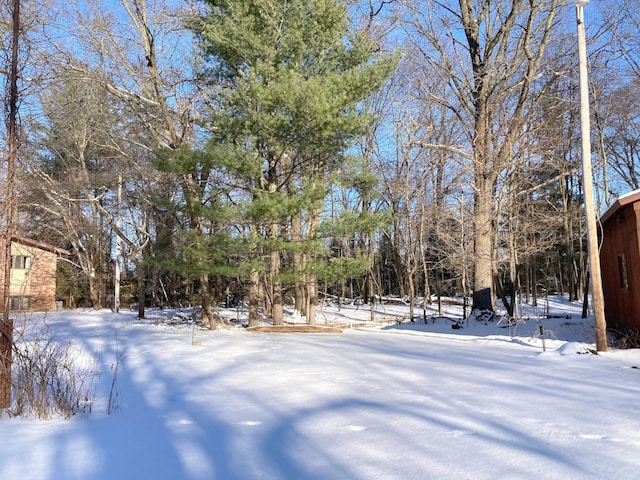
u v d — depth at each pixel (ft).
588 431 15.34
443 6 78.64
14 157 23.54
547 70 77.97
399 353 38.14
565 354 35.37
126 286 139.03
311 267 53.06
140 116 67.72
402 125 88.79
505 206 72.02
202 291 65.67
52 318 77.77
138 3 61.31
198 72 63.00
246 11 52.13
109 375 29.22
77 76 60.70
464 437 14.99
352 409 19.20
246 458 13.61
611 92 79.77
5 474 12.63
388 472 12.14
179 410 20.10
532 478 11.48
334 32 53.52
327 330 62.23
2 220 22.39
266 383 25.86
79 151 97.96
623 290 44.60
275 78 49.85
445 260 84.89
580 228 103.40
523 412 17.99
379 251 128.47
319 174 54.60
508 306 68.59
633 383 23.84
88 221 118.93
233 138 52.42
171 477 12.32
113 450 14.66
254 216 49.14
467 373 27.73
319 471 12.40
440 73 81.87
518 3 71.56
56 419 18.88
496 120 79.36
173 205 53.52
